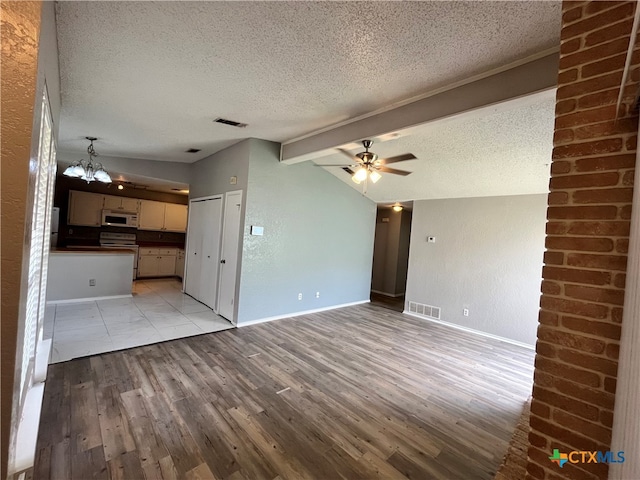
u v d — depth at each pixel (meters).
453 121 2.53
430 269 5.39
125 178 5.77
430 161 4.06
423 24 1.65
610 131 1.13
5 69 0.68
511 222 4.52
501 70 2.10
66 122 3.42
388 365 3.29
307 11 1.59
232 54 2.01
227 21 1.68
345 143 3.38
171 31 1.78
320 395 2.58
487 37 1.76
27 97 0.71
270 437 2.02
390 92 2.55
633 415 0.90
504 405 2.60
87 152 4.77
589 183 1.17
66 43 1.90
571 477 1.16
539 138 2.98
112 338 3.52
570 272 1.20
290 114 3.12
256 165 4.30
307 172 5.03
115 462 1.73
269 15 1.63
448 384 2.94
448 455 1.95
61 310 4.41
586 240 1.17
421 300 5.48
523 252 4.40
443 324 5.13
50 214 2.39
